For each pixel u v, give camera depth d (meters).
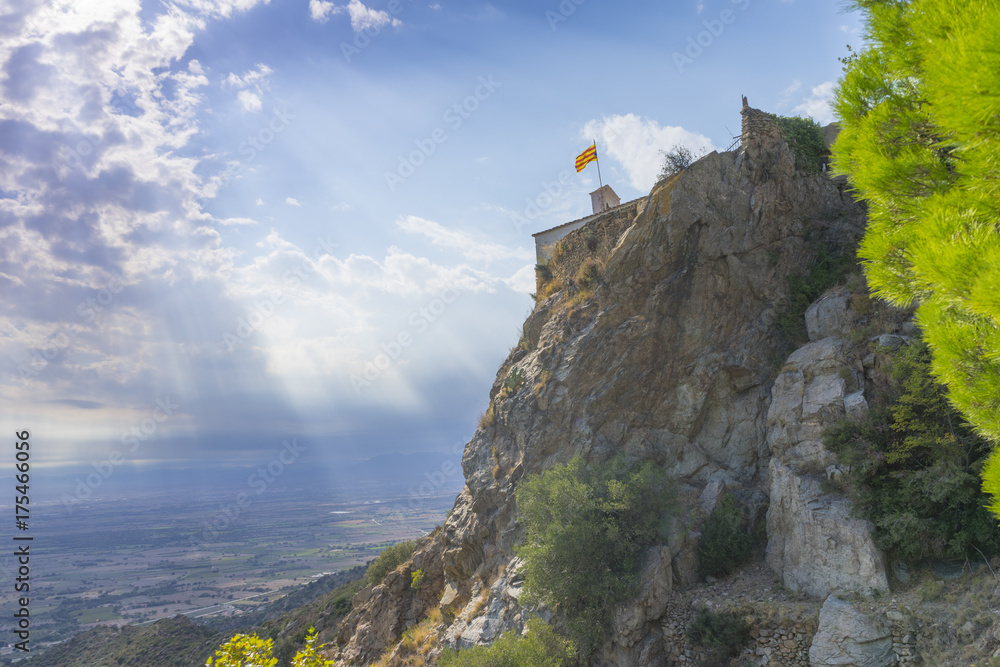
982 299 5.04
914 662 13.91
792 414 20.09
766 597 17.47
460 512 29.78
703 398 23.88
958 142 5.62
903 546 15.67
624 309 25.36
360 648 31.25
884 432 17.44
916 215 6.65
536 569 19.22
